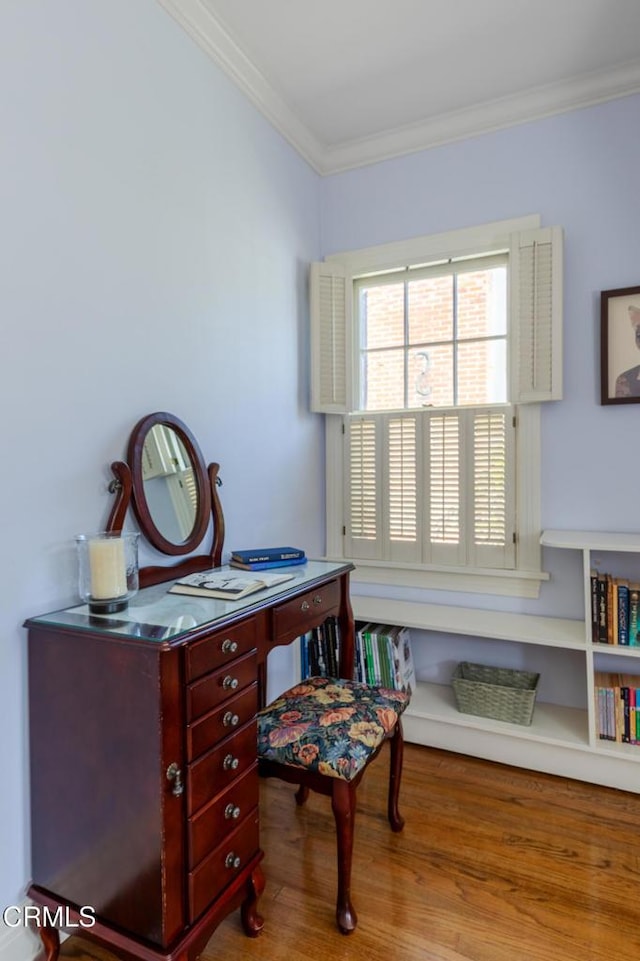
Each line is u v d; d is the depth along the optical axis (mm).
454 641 2443
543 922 1338
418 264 2475
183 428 1693
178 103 1713
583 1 1712
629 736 1918
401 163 2484
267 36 1846
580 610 2199
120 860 1094
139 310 1557
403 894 1432
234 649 1245
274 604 1421
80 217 1369
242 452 2055
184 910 1085
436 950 1263
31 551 1243
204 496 1770
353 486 2609
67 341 1334
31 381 1243
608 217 2117
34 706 1211
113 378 1468
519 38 1875
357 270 2582
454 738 2160
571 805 1823
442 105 2242
